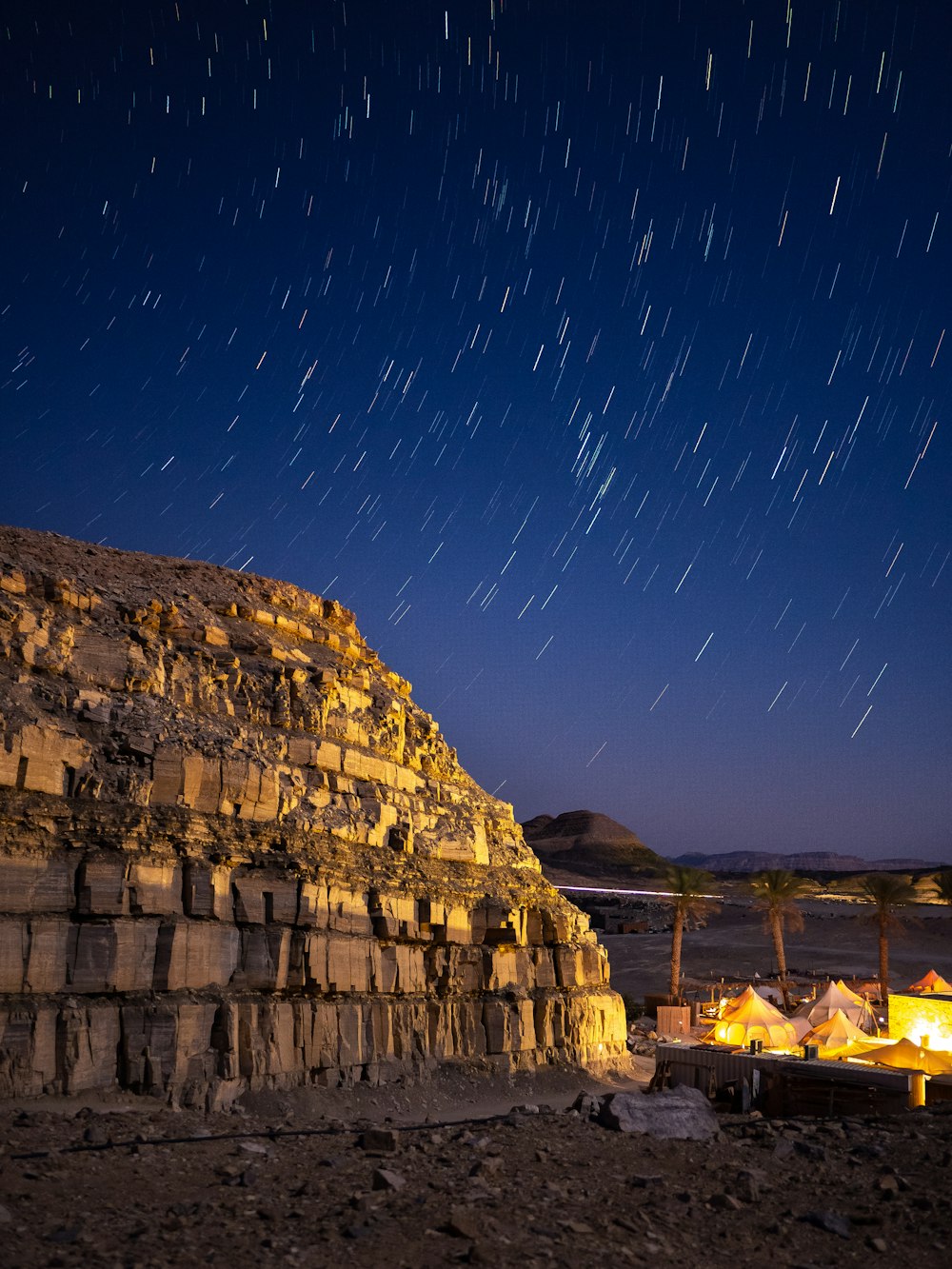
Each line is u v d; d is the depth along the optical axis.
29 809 20.72
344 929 27.20
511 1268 8.41
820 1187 11.31
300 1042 24.94
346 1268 8.33
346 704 32.75
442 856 33.22
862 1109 23.50
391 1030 28.36
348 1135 14.70
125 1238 8.91
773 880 71.75
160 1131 14.82
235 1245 8.77
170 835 23.28
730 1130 15.16
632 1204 10.45
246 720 28.61
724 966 82.06
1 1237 8.78
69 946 20.77
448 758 38.34
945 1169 11.84
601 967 37.53
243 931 24.39
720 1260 9.04
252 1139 14.02
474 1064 30.48
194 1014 22.22
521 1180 11.19
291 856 26.05
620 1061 36.69
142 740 23.52
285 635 33.94
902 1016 37.38
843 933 96.50
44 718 21.97
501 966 32.88
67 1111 19.12
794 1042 40.03
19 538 29.75
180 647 28.27
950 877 81.81
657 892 151.75
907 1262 9.16
